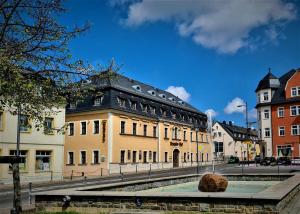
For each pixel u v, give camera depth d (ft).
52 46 34.37
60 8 34.60
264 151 215.31
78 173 169.58
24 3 33.73
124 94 177.58
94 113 170.09
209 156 264.11
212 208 37.70
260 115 219.00
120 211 40.68
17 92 31.53
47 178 123.54
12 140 112.88
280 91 216.74
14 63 31.83
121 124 172.76
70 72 34.94
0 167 107.55
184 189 68.49
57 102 34.65
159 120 203.41
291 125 205.98
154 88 236.43
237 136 339.36
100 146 166.20
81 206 42.75
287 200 43.52
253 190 63.93
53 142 127.13
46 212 41.37
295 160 181.88
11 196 74.23
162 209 39.58
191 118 243.81
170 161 212.02
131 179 119.55
